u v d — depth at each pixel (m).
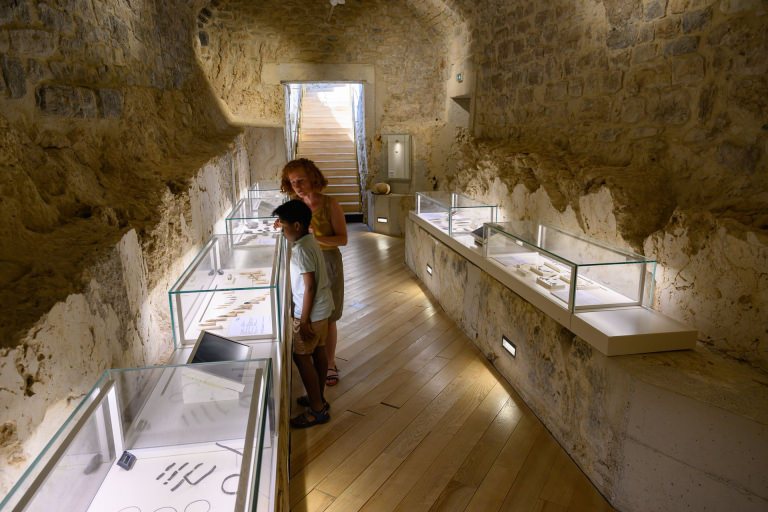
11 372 1.22
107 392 1.30
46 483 1.02
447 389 3.40
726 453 1.93
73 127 2.43
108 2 2.99
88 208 2.23
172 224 2.95
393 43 8.48
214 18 7.82
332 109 12.30
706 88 2.97
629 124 3.68
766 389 2.09
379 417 3.05
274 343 2.01
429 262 5.49
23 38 2.11
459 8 6.93
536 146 5.13
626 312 2.65
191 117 4.99
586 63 4.24
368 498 2.37
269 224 3.65
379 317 4.77
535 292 3.03
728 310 2.57
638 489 2.20
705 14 2.95
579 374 2.60
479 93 6.81
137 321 2.18
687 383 2.12
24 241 1.75
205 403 1.33
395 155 8.81
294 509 2.29
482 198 6.03
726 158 2.84
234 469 1.31
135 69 3.46
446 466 2.60
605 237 3.52
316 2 8.09
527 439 2.84
